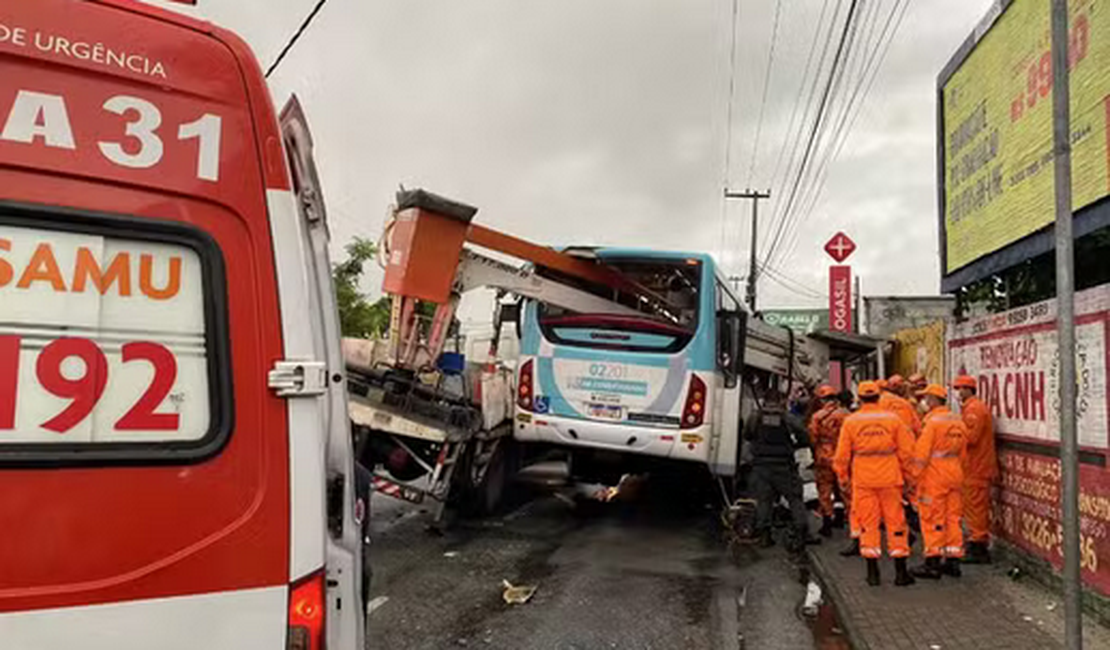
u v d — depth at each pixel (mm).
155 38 2031
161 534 1940
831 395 10367
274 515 2055
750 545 9461
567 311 9789
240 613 2006
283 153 2156
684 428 9320
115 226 1946
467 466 9805
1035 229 8102
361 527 3020
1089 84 6941
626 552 8945
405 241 8531
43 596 1824
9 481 1818
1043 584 7234
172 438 1974
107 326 1934
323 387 2127
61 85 1929
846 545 9383
